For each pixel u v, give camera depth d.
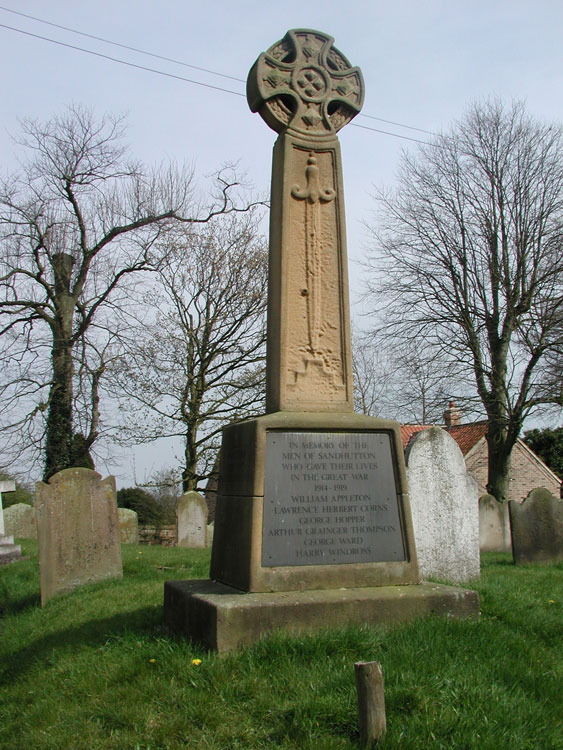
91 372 20.23
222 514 5.67
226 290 22.77
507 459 21.78
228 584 5.30
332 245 6.17
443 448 9.23
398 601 4.96
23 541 19.05
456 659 4.24
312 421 5.36
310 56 6.44
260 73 6.21
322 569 5.12
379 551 5.36
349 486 5.38
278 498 5.14
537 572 10.30
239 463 5.41
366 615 4.84
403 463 5.59
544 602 6.69
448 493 9.15
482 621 5.12
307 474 5.27
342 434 5.46
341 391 5.91
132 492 27.75
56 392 20.45
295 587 5.02
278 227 6.03
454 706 3.65
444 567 8.95
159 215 21.88
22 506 21.28
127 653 4.79
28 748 3.66
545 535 12.32
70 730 3.74
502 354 22.25
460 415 22.80
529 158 21.86
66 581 9.16
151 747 3.44
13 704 4.59
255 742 3.41
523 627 5.46
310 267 6.02
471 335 21.83
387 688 3.73
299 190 6.11
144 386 21.33
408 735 3.32
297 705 3.62
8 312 20.50
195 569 10.02
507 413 21.73
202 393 22.69
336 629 4.57
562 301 20.38
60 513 9.25
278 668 4.10
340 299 6.09
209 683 3.99
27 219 20.39
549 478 31.50
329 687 3.80
